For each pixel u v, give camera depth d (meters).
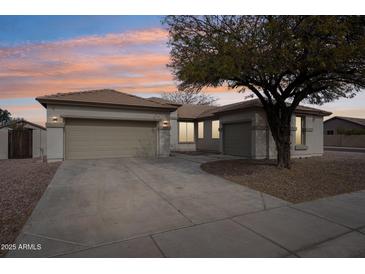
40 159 13.99
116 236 3.71
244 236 3.75
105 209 5.01
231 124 16.38
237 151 15.73
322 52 6.37
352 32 6.61
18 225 4.12
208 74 7.55
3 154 14.87
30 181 7.59
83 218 4.48
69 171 9.38
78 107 12.55
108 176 8.50
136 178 8.21
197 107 24.20
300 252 3.29
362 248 3.41
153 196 6.03
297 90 10.14
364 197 6.14
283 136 9.99
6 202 5.40
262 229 4.03
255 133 14.02
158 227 4.08
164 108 14.58
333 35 6.24
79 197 5.88
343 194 6.40
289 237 3.73
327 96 11.15
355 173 9.21
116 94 14.33
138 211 4.89
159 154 14.73
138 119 14.08
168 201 5.62
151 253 3.22
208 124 19.81
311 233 3.89
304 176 8.58
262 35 7.10
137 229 3.99
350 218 4.60
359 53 6.34
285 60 6.75
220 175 8.81
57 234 3.77
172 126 20.38
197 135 21.61
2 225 4.11
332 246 3.46
